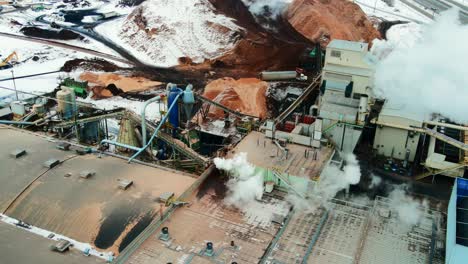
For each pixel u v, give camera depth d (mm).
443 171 59469
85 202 56125
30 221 54156
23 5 179375
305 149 60281
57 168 62938
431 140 64000
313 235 48688
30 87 109312
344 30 137125
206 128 89062
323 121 63312
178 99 76438
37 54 131375
